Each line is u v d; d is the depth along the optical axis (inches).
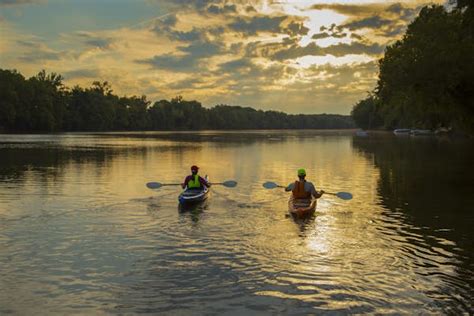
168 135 4928.6
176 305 311.4
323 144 2864.2
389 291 335.6
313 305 311.9
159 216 589.6
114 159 1501.0
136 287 342.0
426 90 1375.5
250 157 1665.8
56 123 5231.3
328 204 685.9
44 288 339.9
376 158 1603.1
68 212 611.2
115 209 634.8
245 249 439.2
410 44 1429.6
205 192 712.4
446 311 302.0
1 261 401.7
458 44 1289.4
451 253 427.2
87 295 327.3
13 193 768.3
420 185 895.7
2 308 305.1
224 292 333.4
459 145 2388.0
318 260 405.7
